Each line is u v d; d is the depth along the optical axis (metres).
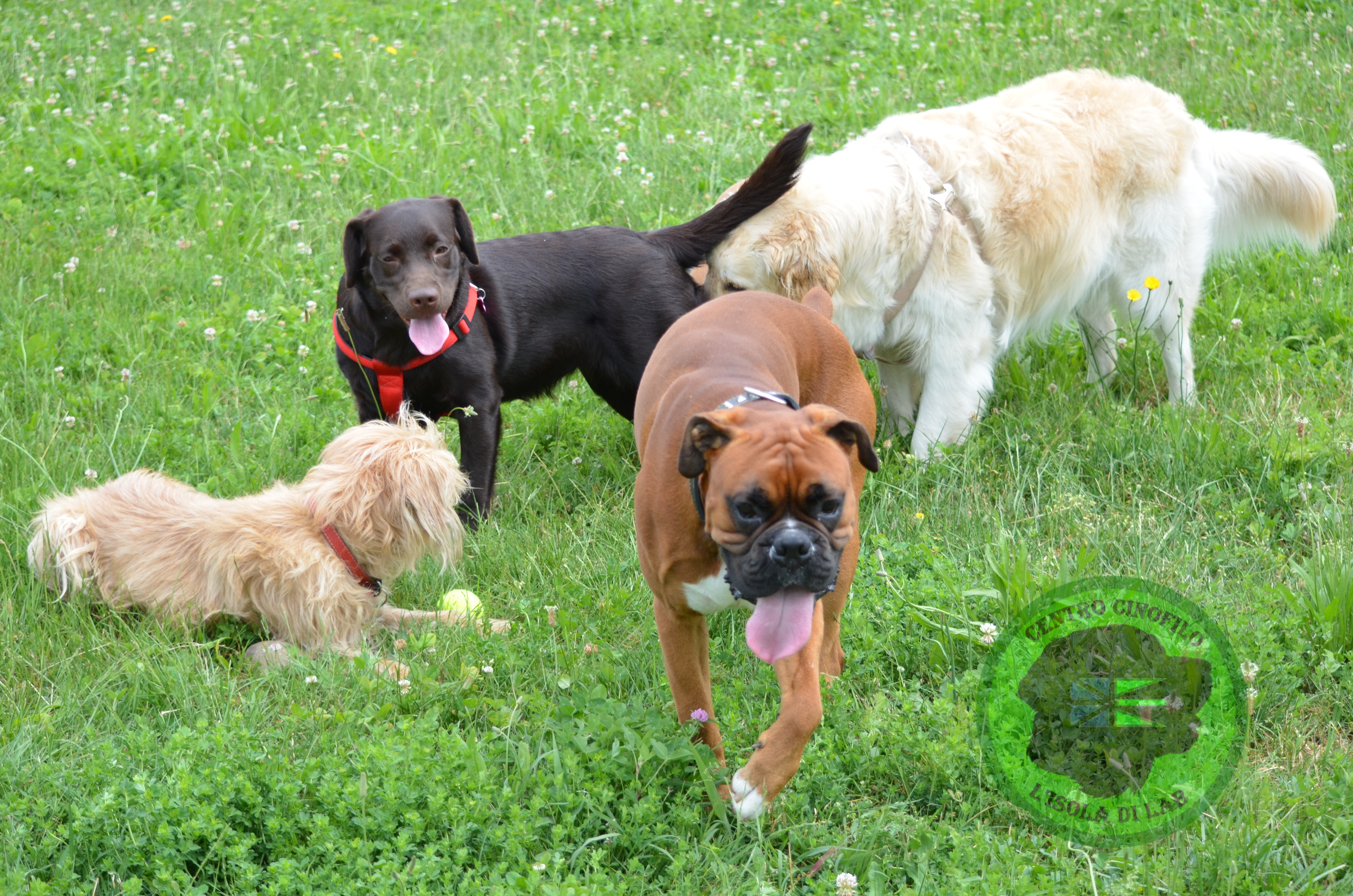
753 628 2.63
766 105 8.60
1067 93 5.42
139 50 9.27
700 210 7.04
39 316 5.86
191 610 3.84
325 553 3.86
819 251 4.68
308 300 6.22
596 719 3.13
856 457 3.46
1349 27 9.63
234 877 2.77
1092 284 5.52
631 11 10.70
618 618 3.83
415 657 3.62
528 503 4.78
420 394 4.59
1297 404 5.14
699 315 3.54
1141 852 2.85
